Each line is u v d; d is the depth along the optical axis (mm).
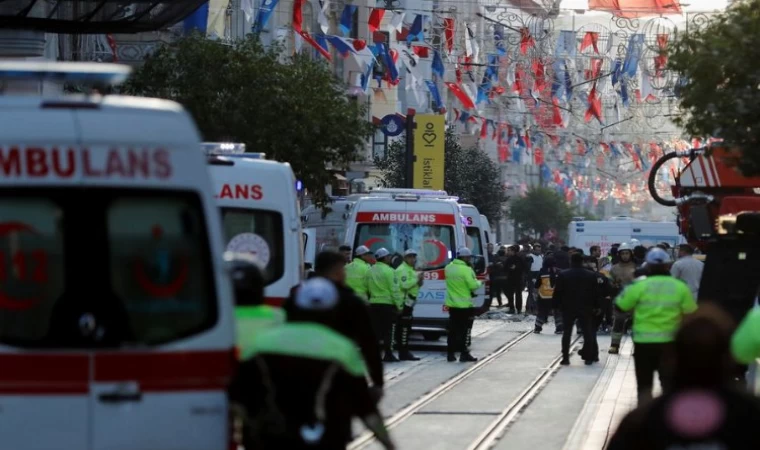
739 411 14391
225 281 23797
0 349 22891
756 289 48812
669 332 40688
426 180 124500
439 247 76438
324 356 21594
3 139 23141
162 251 23516
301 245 45188
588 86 141500
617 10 116188
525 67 126625
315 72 88062
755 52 48656
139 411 23203
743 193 71188
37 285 23094
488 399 53062
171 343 23391
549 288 92875
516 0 127688
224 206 43781
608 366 68062
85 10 64188
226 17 113188
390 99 158500
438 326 76375
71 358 23016
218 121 83688
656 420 14516
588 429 44438
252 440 21953
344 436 21812
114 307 23281
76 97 23781
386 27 148000
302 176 86688
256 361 21672
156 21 56812
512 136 148000
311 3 137375
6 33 58969
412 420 46688
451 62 132000
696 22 51188
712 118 48531
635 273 55094
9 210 23141
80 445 23016
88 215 23281
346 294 28641
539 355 74750
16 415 22875
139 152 23531
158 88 83938
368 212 76562
